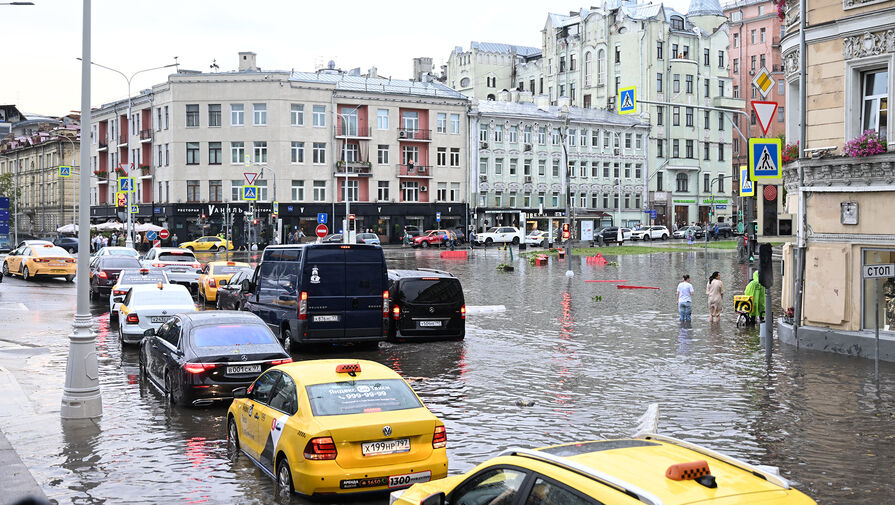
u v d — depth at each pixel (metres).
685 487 4.52
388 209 79.31
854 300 18.73
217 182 74.69
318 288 18.22
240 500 8.59
